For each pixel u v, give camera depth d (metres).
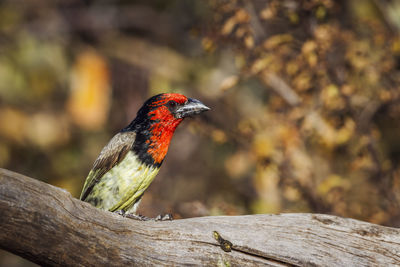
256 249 7.41
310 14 11.43
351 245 7.60
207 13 12.95
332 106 11.58
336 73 11.62
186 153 15.04
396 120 12.84
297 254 7.46
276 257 7.43
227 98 14.44
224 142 12.57
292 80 11.72
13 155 15.14
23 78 15.31
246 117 13.30
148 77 16.52
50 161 15.44
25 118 15.12
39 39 16.42
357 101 11.91
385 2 12.56
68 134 15.49
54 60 15.69
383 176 12.19
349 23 12.52
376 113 12.55
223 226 7.52
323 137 12.02
